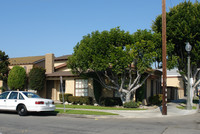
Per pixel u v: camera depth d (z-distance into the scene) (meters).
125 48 17.50
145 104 23.73
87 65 18.38
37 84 24.80
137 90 21.91
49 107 14.30
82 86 24.30
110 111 16.97
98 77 22.36
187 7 20.73
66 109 17.45
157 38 18.11
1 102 14.59
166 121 12.86
